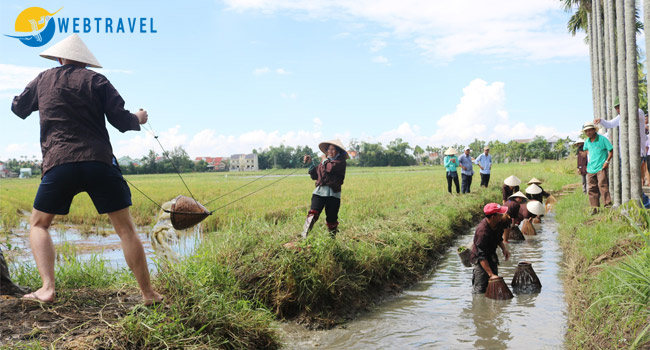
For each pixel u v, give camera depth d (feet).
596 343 15.19
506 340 18.40
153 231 19.16
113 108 13.97
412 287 27.04
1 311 13.52
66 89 13.75
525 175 116.98
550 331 19.19
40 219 14.10
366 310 22.94
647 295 15.10
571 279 25.38
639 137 31.91
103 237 45.32
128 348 13.15
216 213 52.47
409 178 128.67
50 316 13.73
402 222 36.55
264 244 24.07
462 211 50.60
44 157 13.78
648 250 18.39
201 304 15.72
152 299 15.20
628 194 34.88
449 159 66.13
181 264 19.66
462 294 25.31
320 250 23.35
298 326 20.56
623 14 35.91
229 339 15.71
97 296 15.97
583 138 58.95
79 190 13.96
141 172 326.24
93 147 13.69
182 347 13.79
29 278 17.66
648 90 26.16
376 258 26.58
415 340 18.83
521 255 34.42
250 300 20.92
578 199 54.70
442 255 35.50
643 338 13.70
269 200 69.36
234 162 540.93
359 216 43.16
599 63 63.31
